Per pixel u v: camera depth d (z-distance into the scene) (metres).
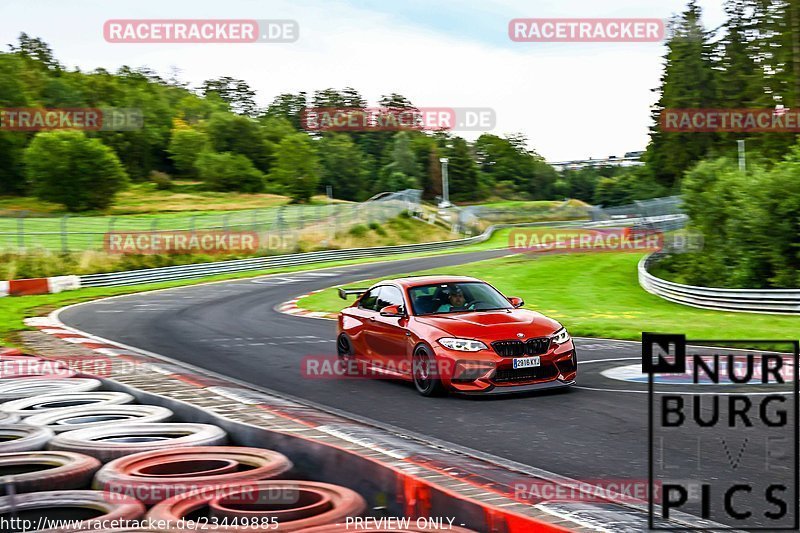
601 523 3.82
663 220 49.53
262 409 6.50
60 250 37.25
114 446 5.08
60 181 77.25
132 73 157.88
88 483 4.53
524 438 6.38
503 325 8.34
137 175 110.00
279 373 10.06
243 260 42.06
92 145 78.75
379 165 136.25
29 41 148.25
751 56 67.12
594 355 11.27
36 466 4.82
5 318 19.00
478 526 3.86
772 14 59.25
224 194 103.94
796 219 23.94
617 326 15.01
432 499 4.13
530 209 85.06
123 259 38.66
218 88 176.12
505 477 4.90
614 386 8.59
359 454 4.69
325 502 3.88
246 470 4.71
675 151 79.50
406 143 124.50
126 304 23.83
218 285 32.97
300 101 167.75
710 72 77.38
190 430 5.69
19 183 89.25
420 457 5.07
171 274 37.38
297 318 18.22
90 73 147.88
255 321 17.47
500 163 153.25
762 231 24.67
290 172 105.62
